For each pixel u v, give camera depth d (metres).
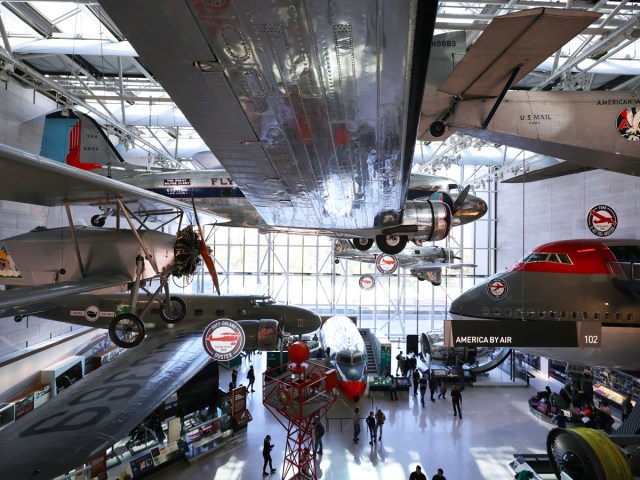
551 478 8.31
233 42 1.99
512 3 7.11
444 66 5.86
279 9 1.73
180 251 6.76
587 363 9.16
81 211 14.34
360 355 13.86
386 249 10.11
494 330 6.51
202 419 10.62
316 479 8.41
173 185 11.27
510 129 5.84
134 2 1.66
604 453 4.72
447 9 8.52
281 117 2.95
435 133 5.91
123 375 7.46
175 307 8.66
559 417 10.66
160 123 14.24
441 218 9.56
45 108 12.72
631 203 12.55
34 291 4.67
